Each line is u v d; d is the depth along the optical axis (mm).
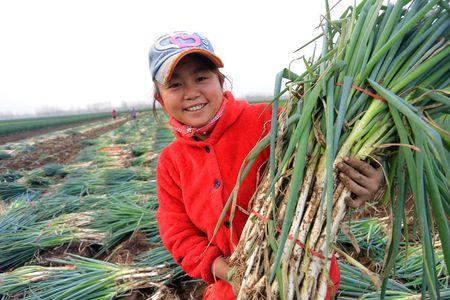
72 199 4320
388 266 1079
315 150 1087
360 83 1068
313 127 1078
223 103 1486
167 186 1708
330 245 1054
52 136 20125
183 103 1398
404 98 1036
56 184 6246
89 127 28625
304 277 1086
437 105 1009
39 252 3277
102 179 5473
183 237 1638
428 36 1047
